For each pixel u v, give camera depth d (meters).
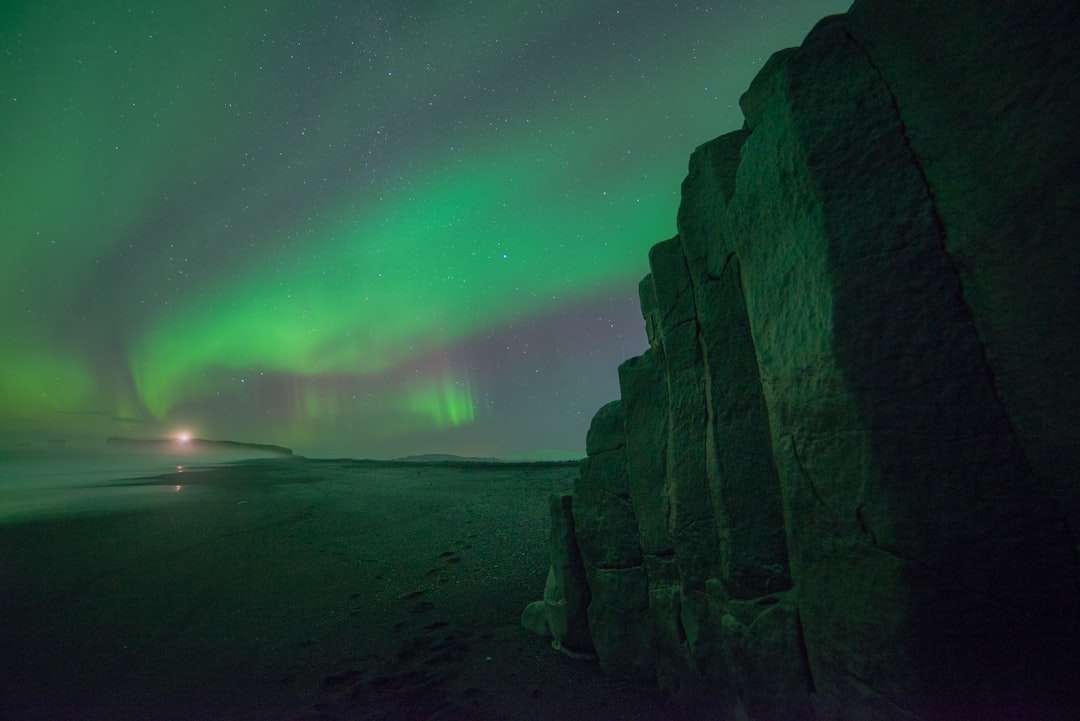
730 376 2.84
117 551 8.07
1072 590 1.56
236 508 12.68
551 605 4.31
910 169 1.92
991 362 1.71
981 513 1.69
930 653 1.74
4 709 3.50
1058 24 1.50
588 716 3.17
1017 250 1.62
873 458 1.89
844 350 1.99
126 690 3.74
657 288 3.47
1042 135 1.54
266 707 3.47
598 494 4.02
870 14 2.09
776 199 2.37
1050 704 1.56
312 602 5.62
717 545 2.92
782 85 2.34
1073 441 1.52
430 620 4.98
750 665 2.49
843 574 2.03
